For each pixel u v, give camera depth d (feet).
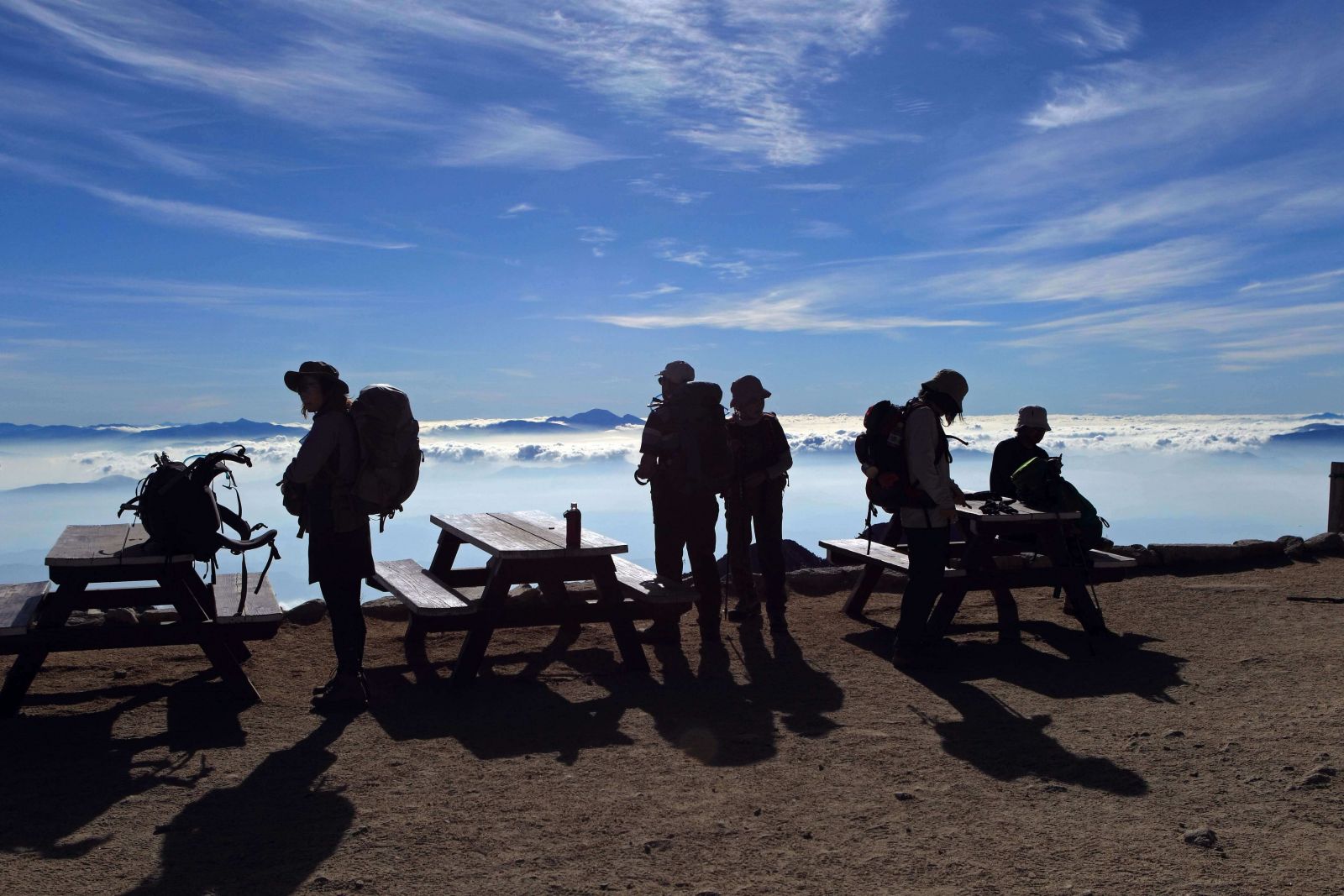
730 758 14.40
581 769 13.97
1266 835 11.06
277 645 22.40
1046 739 14.99
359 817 12.17
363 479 17.19
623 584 20.97
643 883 10.21
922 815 12.01
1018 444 24.39
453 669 20.22
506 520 23.62
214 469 17.80
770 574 23.66
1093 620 22.35
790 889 9.97
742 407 23.91
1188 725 15.51
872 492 20.08
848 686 18.62
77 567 16.76
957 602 22.13
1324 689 17.26
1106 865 10.36
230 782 13.52
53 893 10.00
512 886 10.16
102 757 14.64
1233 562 31.50
